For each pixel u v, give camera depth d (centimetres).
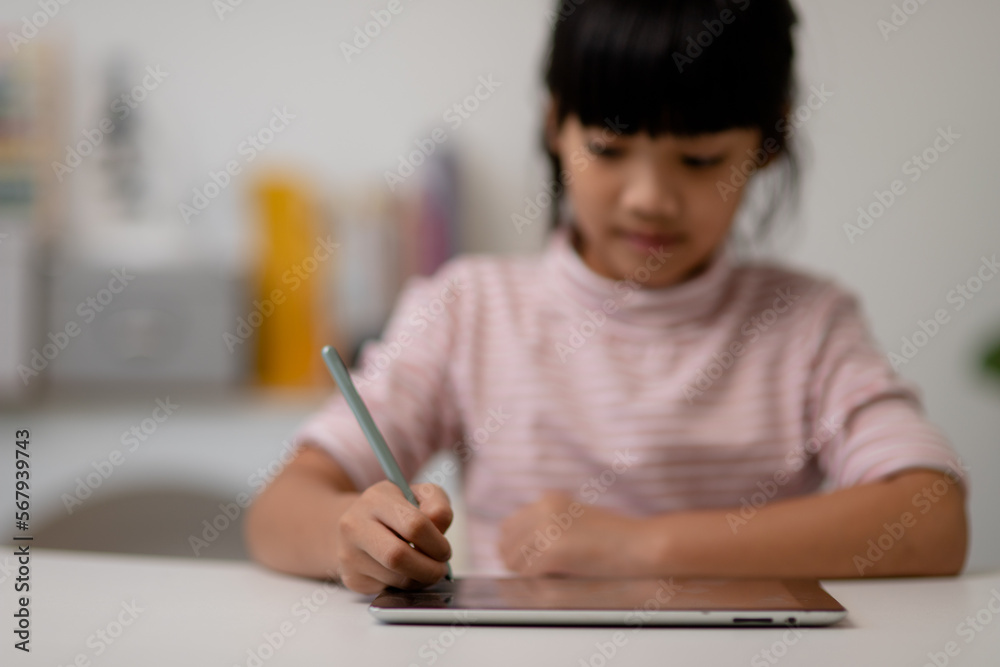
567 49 79
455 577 57
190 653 42
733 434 85
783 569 60
